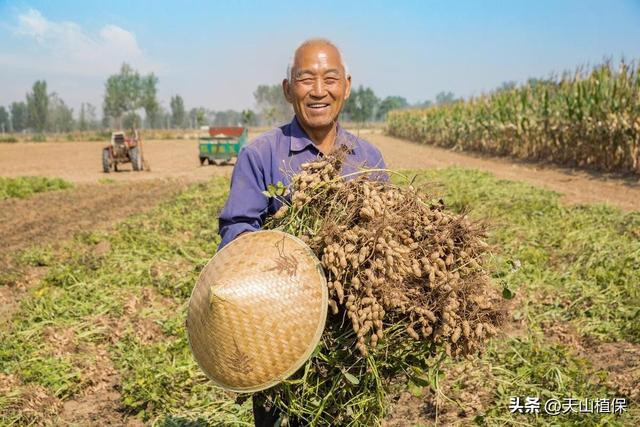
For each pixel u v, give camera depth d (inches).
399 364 102.7
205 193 656.4
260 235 95.0
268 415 107.1
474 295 96.5
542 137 939.3
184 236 427.5
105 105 4357.8
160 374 200.8
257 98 4288.9
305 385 95.6
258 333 87.1
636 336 225.0
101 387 208.8
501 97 1091.9
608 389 185.3
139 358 219.8
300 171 112.2
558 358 204.4
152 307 279.6
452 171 770.8
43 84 5103.3
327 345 96.9
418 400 188.5
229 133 1194.0
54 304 286.8
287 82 116.2
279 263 89.9
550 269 306.0
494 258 110.9
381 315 91.3
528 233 377.1
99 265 354.0
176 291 300.8
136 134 1074.1
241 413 179.3
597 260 308.3
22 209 629.0
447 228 98.9
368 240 91.0
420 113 2069.4
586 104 765.9
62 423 186.2
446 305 93.2
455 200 495.2
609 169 735.7
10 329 261.0
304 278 89.6
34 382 209.0
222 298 86.7
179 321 256.5
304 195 100.7
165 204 593.3
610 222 402.6
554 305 258.7
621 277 278.8
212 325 88.7
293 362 89.1
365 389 100.8
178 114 5211.6
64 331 253.4
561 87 850.1
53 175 1018.7
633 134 685.9
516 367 201.3
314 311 89.0
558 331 234.4
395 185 107.5
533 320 242.8
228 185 717.3
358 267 90.9
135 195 717.3
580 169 781.3
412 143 1909.4
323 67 110.1
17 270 363.3
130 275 325.1
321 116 111.9
